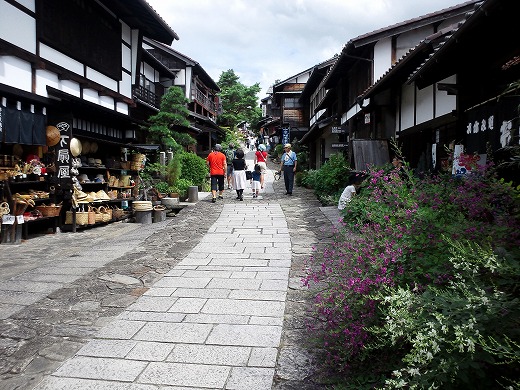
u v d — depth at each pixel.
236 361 3.39
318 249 6.89
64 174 10.41
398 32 13.70
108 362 3.40
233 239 8.27
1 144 9.73
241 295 4.97
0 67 8.45
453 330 2.18
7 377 3.21
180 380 3.12
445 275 2.73
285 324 4.11
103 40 12.80
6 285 5.59
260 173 15.77
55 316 4.42
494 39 5.61
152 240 8.45
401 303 2.34
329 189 13.56
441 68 6.91
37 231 10.66
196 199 15.20
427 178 5.16
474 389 2.15
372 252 3.31
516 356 1.82
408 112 11.16
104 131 13.84
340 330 2.97
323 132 24.27
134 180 14.73
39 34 9.55
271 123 49.06
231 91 55.59
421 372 2.25
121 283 5.53
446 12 13.20
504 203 3.33
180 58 30.55
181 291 5.16
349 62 16.75
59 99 10.22
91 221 10.91
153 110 21.38
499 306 2.06
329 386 2.96
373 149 11.91
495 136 5.57
